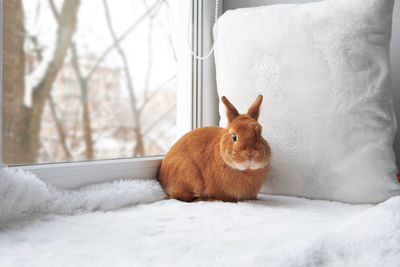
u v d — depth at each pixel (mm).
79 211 747
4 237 557
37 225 628
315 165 913
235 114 898
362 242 488
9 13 1344
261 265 438
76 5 1555
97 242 542
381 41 875
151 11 1688
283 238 549
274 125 968
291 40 955
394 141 1045
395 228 512
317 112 910
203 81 1268
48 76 1489
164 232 601
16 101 1389
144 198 880
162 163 1021
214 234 586
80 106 1615
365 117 868
